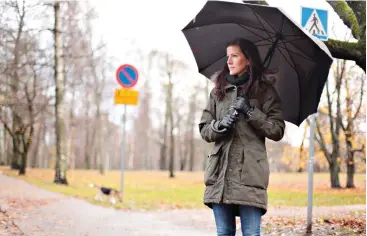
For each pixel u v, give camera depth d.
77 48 47.03
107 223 16.55
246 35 7.19
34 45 27.06
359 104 31.02
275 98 6.59
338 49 12.61
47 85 40.69
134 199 27.91
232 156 6.37
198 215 20.28
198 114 96.50
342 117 33.12
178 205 25.42
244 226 6.35
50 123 63.94
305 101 7.17
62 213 18.48
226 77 6.79
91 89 81.25
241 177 6.25
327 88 33.25
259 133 6.44
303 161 35.69
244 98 6.40
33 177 45.50
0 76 25.56
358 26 12.88
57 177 38.03
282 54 7.07
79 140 118.38
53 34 37.12
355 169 37.75
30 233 13.14
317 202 24.39
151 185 45.00
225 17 6.97
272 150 51.62
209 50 7.58
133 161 148.50
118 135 151.12
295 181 46.75
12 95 26.55
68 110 88.94
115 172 79.25
